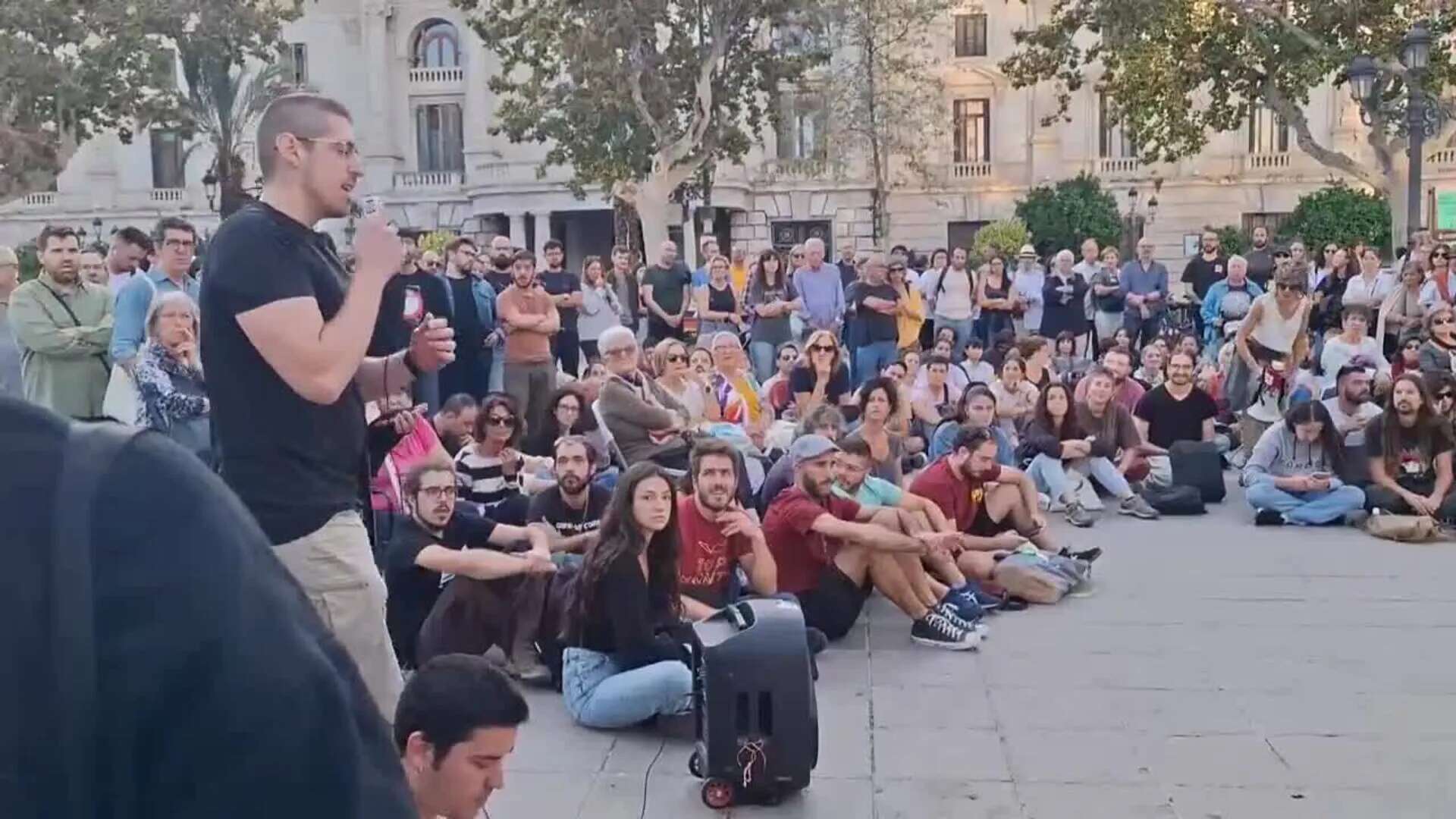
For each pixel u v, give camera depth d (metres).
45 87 34.16
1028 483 8.44
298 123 3.31
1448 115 26.34
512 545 6.50
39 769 0.87
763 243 44.19
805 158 40.53
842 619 7.07
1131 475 11.11
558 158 29.42
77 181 46.69
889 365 13.14
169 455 0.97
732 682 4.75
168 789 0.89
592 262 14.84
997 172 44.16
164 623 0.89
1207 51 26.92
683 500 6.61
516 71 44.72
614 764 5.29
